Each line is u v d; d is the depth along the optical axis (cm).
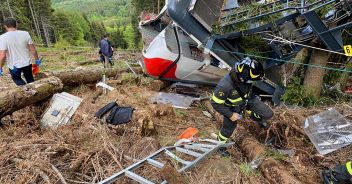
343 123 382
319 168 329
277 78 568
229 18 526
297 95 528
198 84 661
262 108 370
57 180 297
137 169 321
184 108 548
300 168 317
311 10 413
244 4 597
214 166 335
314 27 426
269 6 496
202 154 336
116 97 580
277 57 516
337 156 345
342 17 441
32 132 414
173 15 501
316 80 526
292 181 275
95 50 1917
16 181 288
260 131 412
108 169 321
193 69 616
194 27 512
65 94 490
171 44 599
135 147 367
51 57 1586
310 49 555
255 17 460
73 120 444
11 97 423
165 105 508
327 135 370
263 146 357
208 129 464
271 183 289
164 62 610
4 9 3925
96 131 405
